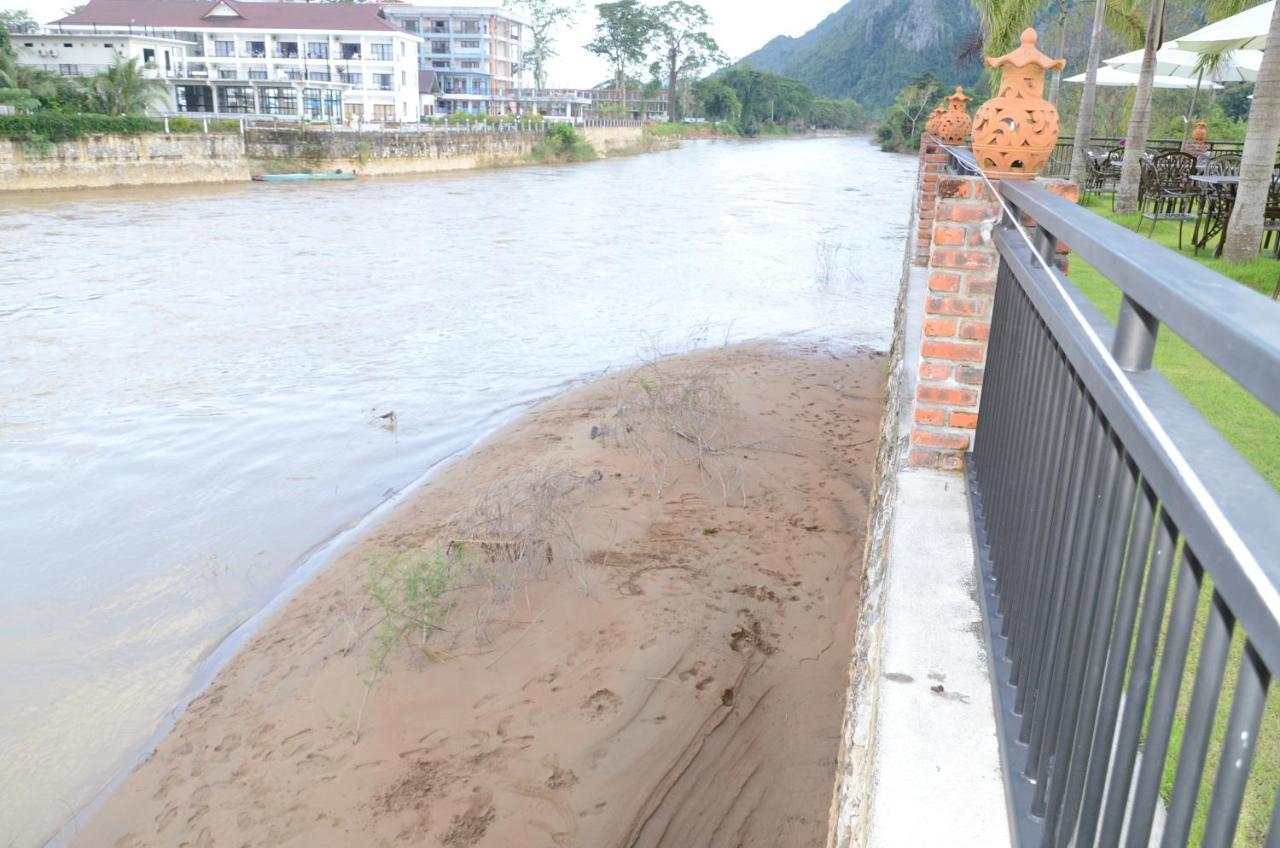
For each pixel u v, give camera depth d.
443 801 4.32
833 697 4.84
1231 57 16.69
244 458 9.80
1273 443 4.34
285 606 6.58
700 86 134.62
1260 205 8.92
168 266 21.59
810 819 4.07
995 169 3.66
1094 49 17.73
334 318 16.38
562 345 14.30
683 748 4.53
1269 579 0.72
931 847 1.83
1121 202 14.16
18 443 10.27
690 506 7.25
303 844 4.19
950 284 3.78
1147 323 1.31
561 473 8.06
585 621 5.62
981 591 2.72
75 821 4.62
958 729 2.18
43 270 20.88
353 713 5.04
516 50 116.25
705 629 5.47
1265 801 2.17
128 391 12.13
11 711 5.58
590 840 4.04
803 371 11.60
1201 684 0.94
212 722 5.25
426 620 5.65
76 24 73.31
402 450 9.91
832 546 6.54
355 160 53.00
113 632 6.48
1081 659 1.51
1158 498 1.07
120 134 42.88
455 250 24.41
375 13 78.19
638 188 44.97
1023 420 2.44
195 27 74.12
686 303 17.38
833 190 43.56
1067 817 1.48
